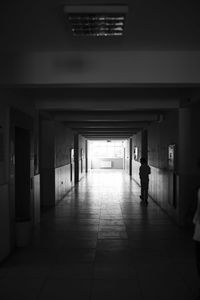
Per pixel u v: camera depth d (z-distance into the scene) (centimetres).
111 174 2775
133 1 330
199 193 417
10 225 607
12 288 448
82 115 1141
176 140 852
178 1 332
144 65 512
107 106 851
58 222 877
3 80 516
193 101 709
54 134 1134
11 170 611
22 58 516
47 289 444
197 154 812
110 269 522
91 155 3709
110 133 2048
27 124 745
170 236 732
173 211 886
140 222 877
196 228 416
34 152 842
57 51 511
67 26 399
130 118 1134
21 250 627
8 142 596
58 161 1229
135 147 2066
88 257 585
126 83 516
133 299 412
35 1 331
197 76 510
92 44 473
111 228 809
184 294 427
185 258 577
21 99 723
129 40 454
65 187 1427
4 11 356
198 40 456
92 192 1543
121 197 1370
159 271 513
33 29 411
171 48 495
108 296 421
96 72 513
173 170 876
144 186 1208
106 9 329
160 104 834
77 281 472
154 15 365
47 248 640
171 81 511
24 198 766
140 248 639
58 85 530
